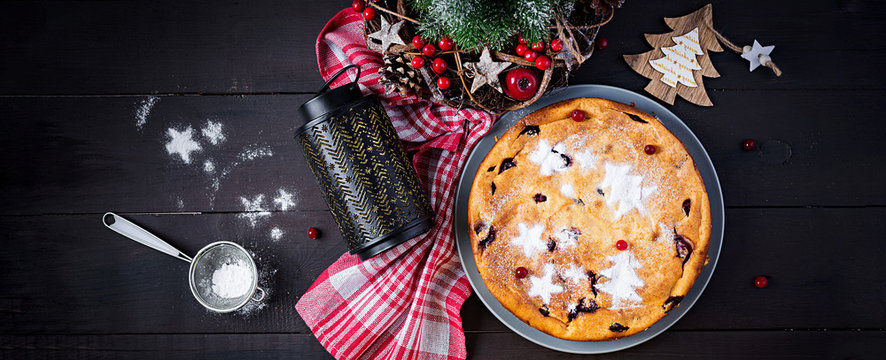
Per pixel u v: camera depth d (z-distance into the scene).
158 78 0.84
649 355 0.84
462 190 0.80
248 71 0.84
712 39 0.84
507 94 0.75
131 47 0.84
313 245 0.85
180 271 0.85
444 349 0.82
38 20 0.84
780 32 0.84
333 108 0.73
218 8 0.84
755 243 0.84
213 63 0.84
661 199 0.79
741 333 0.84
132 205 0.84
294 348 0.84
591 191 0.79
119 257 0.85
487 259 0.78
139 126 0.85
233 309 0.81
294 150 0.84
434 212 0.81
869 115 0.84
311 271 0.84
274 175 0.85
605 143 0.79
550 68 0.73
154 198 0.84
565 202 0.79
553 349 0.80
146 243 0.83
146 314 0.85
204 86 0.84
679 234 0.79
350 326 0.82
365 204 0.74
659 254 0.78
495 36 0.69
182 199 0.84
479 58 0.73
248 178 0.84
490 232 0.79
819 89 0.84
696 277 0.79
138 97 0.85
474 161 0.80
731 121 0.84
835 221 0.84
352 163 0.74
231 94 0.84
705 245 0.79
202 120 0.84
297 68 0.84
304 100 0.84
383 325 0.82
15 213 0.84
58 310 0.84
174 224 0.84
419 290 0.81
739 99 0.84
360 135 0.74
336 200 0.75
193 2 0.84
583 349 0.80
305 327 0.84
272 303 0.84
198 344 0.84
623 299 0.78
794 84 0.84
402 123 0.82
